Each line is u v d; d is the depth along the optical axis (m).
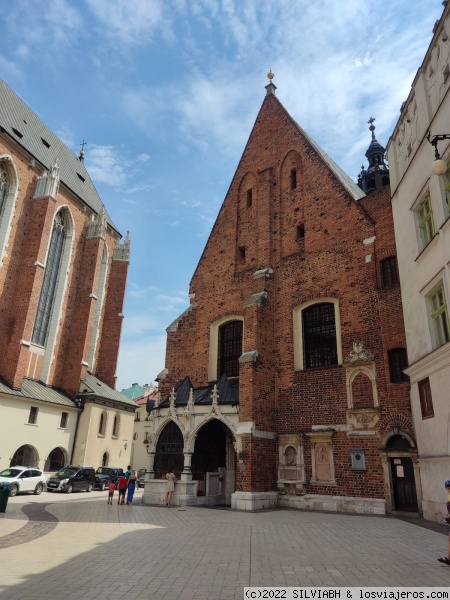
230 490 23.19
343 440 20.44
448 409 14.95
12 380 36.72
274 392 23.44
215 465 23.56
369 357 20.52
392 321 20.33
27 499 27.00
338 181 24.86
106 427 44.88
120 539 12.39
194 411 22.81
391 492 18.53
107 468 40.91
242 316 26.62
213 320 27.75
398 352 19.91
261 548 10.98
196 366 27.34
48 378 43.34
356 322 21.73
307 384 22.47
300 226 26.09
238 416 21.91
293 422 22.34
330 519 16.75
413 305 18.23
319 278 23.92
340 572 8.52
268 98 31.25
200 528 14.45
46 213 42.34
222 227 30.12
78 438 42.22
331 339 22.91
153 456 23.58
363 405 20.27
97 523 15.73
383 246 21.86
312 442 21.33
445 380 15.19
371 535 12.87
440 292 16.47
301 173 27.05
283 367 23.67
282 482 21.58
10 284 39.91
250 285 26.88
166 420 23.59
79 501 25.59
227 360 26.62
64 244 48.47
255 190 29.22
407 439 18.42
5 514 18.42
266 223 27.25
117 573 8.57
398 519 16.69
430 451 16.38
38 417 38.16
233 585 7.69
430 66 17.41
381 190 22.94
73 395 44.31
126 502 24.12
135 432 68.00
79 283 49.22
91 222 51.69
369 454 19.48
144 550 10.81
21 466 34.28
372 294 21.52
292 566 9.04
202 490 22.62
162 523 15.67
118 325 54.38
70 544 11.66
